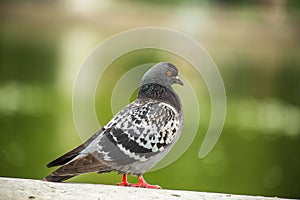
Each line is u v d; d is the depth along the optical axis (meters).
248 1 43.31
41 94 20.22
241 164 14.70
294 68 33.50
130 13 41.75
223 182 13.23
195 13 41.91
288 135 17.94
